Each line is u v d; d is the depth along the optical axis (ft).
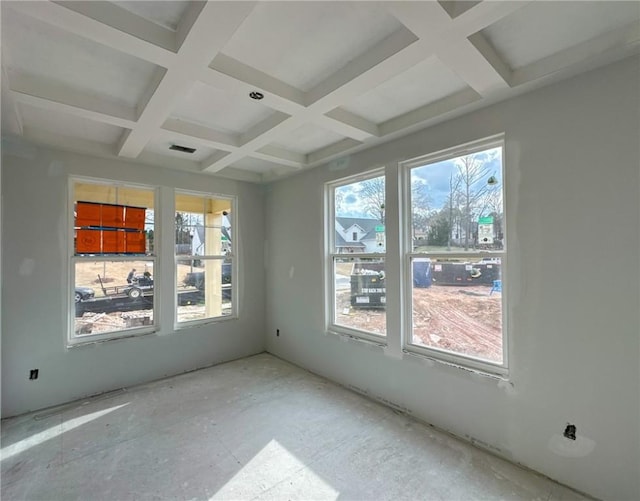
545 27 5.38
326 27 5.34
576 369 6.34
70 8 4.54
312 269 12.84
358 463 7.18
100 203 11.21
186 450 7.65
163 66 5.85
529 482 6.56
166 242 12.48
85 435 8.29
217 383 11.68
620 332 5.86
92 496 6.21
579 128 6.27
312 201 12.84
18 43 5.64
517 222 7.11
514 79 6.61
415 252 9.48
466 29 5.00
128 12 5.02
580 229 6.29
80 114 7.66
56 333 10.10
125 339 11.42
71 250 10.56
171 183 12.60
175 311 12.76
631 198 5.74
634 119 5.69
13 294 9.43
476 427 7.82
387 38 5.66
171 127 8.81
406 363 9.41
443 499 6.12
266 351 15.44
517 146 7.10
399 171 9.61
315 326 12.69
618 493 5.87
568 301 6.44
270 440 8.06
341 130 8.90
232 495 6.27
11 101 7.09
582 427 6.26
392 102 8.07
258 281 15.33
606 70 5.96
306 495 6.26
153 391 11.02
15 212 9.48
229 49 5.90
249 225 15.03
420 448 7.72
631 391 5.75
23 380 9.52
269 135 9.12
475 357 8.10
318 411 9.56
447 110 7.84
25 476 6.75
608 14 5.06
